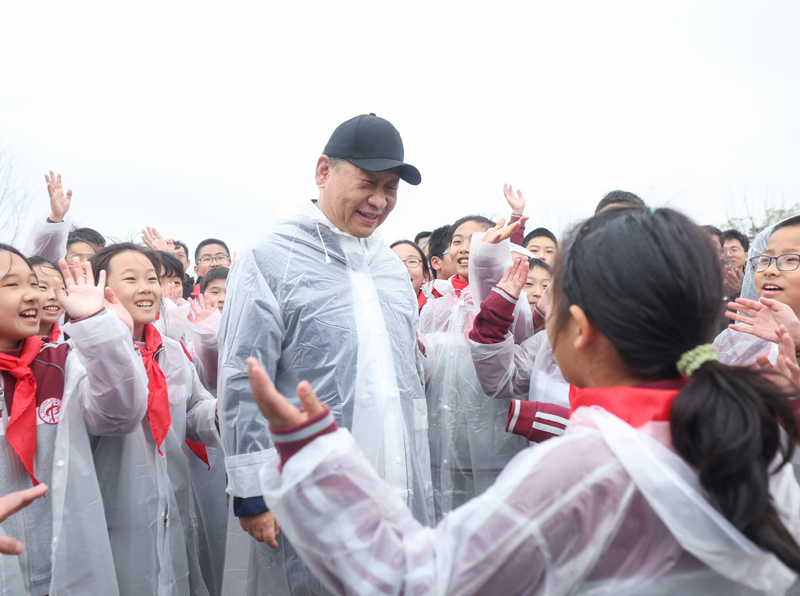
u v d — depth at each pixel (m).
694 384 0.76
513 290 2.25
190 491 2.33
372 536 0.76
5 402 1.74
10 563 1.65
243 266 1.87
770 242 2.00
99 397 1.73
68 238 3.33
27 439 1.72
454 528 0.76
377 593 0.75
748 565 0.74
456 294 2.83
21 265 1.77
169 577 2.03
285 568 1.78
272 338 1.79
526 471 0.77
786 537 0.72
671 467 0.75
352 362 1.83
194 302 2.35
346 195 1.87
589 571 0.76
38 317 1.79
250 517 1.71
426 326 2.85
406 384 1.96
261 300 1.79
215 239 4.88
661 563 0.75
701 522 0.72
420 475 1.92
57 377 1.86
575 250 0.87
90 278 1.76
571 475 0.75
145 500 1.97
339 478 0.76
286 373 1.83
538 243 3.77
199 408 2.30
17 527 1.72
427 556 0.76
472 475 2.56
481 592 0.74
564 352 0.91
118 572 1.91
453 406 2.57
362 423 1.80
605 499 0.74
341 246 1.94
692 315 0.79
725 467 0.70
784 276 1.90
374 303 1.92
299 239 1.91
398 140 1.92
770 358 1.86
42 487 1.26
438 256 3.72
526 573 0.74
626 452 0.75
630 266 0.80
